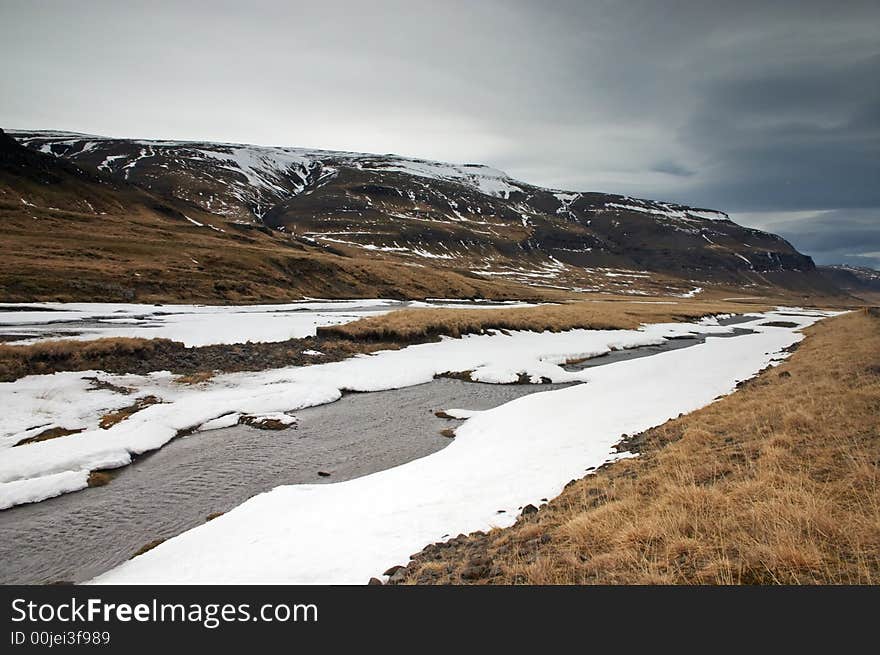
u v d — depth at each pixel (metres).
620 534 7.46
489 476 12.99
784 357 33.53
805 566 5.95
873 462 8.73
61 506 12.47
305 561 8.67
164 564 9.24
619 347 44.25
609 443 15.51
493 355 35.34
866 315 56.41
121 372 24.41
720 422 14.52
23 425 17.39
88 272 57.41
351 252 160.62
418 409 22.55
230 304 58.75
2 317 37.78
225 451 16.62
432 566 7.78
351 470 15.09
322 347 33.41
